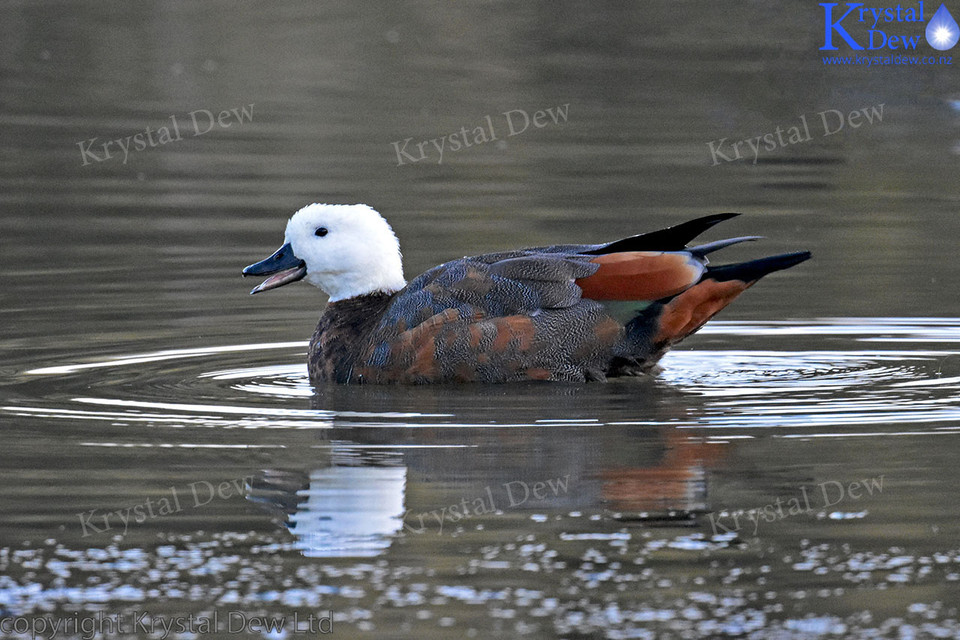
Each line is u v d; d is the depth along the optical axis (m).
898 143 26.72
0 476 10.53
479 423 11.91
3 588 8.64
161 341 15.16
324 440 11.45
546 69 32.22
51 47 33.97
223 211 21.91
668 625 8.09
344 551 9.13
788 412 12.26
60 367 13.97
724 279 13.07
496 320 13.22
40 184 23.69
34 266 18.64
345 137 27.05
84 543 9.28
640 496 10.06
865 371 13.84
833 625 8.09
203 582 8.71
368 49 33.94
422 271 18.14
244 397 12.93
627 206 22.11
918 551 9.06
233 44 34.16
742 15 35.06
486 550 9.13
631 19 35.28
